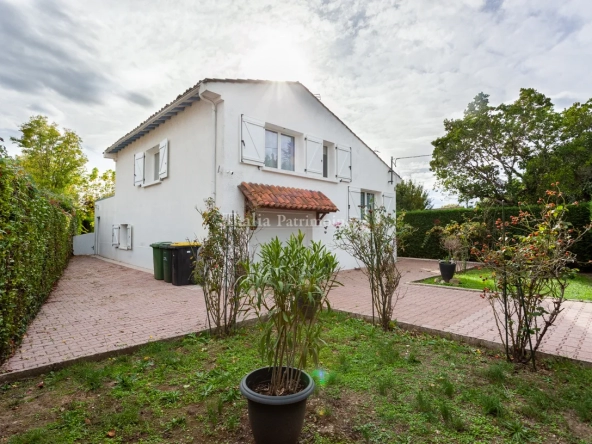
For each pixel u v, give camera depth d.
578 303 6.58
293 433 2.18
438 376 3.36
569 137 14.81
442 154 18.02
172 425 2.53
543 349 4.03
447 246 11.09
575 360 3.68
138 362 3.70
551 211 3.52
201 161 8.85
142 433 2.44
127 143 13.20
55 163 20.84
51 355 3.83
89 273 10.82
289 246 2.55
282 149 10.24
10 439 2.33
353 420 2.60
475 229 10.55
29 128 19.91
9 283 3.80
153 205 11.27
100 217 17.73
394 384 3.18
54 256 8.30
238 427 2.50
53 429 2.47
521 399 2.91
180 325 5.05
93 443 2.31
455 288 8.19
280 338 2.44
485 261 3.86
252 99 8.98
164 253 9.09
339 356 3.88
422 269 12.42
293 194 9.41
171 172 10.21
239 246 4.84
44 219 6.26
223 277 4.80
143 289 8.07
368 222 5.84
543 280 3.60
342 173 11.74
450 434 2.41
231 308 4.79
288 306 2.42
